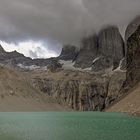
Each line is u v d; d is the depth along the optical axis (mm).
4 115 159125
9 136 71625
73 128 89188
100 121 118188
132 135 70562
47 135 72438
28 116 153125
